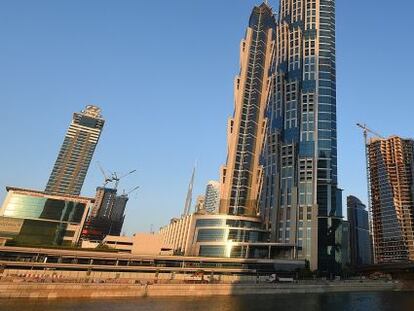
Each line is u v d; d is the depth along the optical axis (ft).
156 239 653.30
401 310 333.62
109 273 433.07
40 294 305.53
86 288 326.65
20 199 567.59
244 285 412.36
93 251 474.08
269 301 360.28
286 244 625.00
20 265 401.08
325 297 418.51
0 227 539.70
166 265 513.04
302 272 563.89
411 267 605.31
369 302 386.32
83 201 601.21
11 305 265.75
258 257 642.22
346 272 642.22
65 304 283.38
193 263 531.91
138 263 493.36
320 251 643.86
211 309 297.74
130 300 322.96
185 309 292.40
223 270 523.70
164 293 362.94
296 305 340.39
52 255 439.63
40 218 567.18
